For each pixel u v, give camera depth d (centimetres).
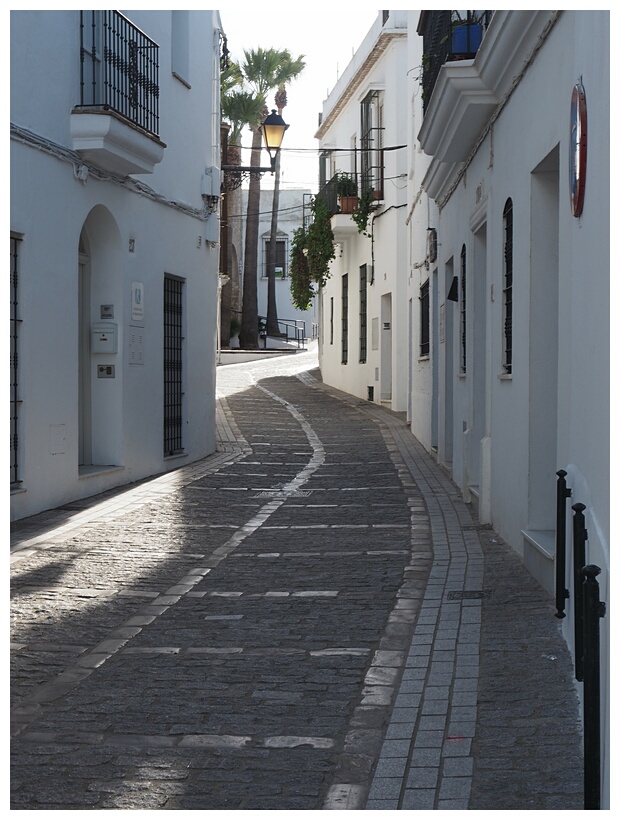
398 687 555
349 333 2972
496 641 621
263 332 4750
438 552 907
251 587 796
